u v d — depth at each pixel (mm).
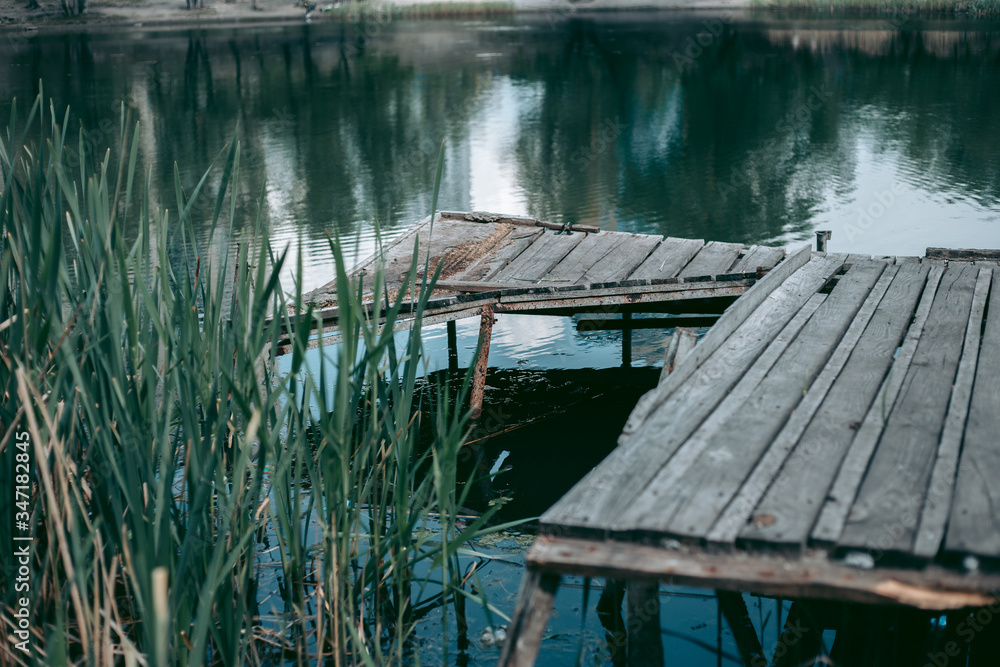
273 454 2953
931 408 3045
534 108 16453
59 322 2805
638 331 7547
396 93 18016
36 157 3049
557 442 5590
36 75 19938
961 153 12312
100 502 2715
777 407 3107
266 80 19547
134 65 21609
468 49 24312
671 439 2891
